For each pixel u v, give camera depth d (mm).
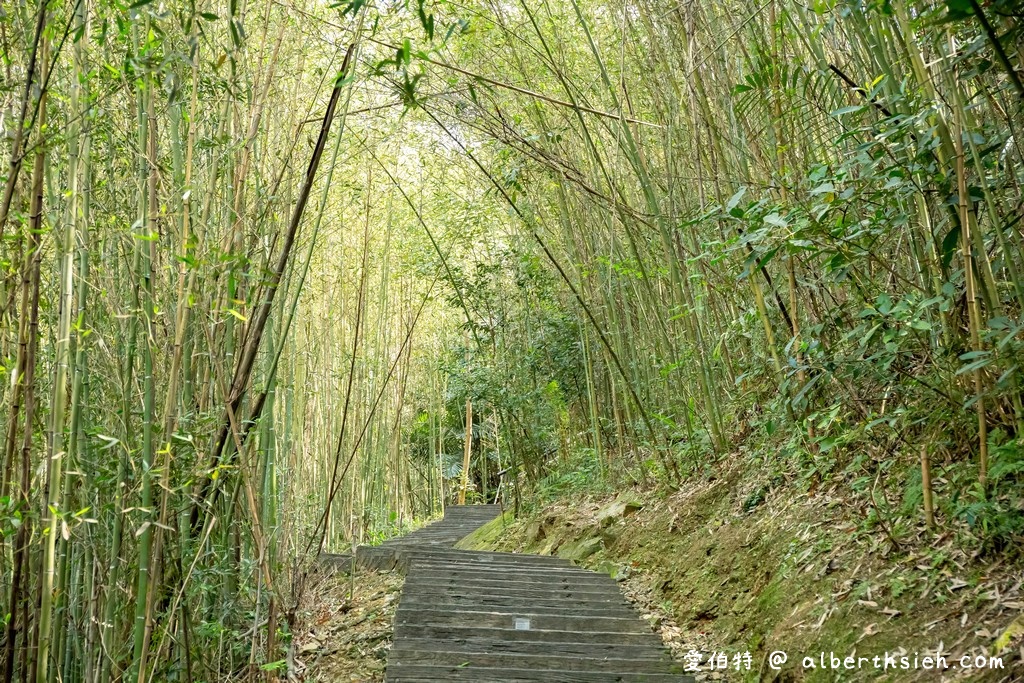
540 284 8430
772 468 4840
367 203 5656
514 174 6434
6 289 3211
